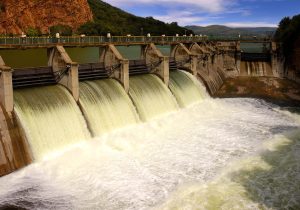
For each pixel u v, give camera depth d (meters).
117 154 40.81
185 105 63.66
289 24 95.19
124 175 35.78
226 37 102.94
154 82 60.91
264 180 35.59
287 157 41.53
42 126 39.28
